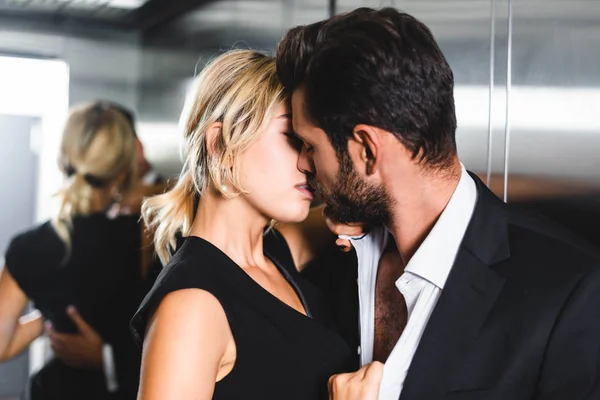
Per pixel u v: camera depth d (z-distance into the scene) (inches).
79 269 84.6
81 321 85.9
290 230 50.1
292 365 41.0
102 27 108.7
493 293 37.6
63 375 87.1
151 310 38.7
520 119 47.6
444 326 37.7
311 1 68.9
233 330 39.6
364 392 37.1
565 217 44.2
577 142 43.2
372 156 38.3
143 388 36.7
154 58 103.5
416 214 40.0
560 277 36.6
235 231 42.9
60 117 112.7
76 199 85.0
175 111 98.0
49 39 110.8
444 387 36.9
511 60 48.3
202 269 39.7
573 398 35.4
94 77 110.5
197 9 90.7
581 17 42.9
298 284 45.8
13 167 113.3
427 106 37.2
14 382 106.7
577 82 43.2
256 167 41.2
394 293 43.8
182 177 45.1
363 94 37.0
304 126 39.4
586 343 35.4
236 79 41.1
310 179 42.1
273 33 74.9
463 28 52.1
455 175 39.8
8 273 83.7
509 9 48.3
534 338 35.9
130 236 86.4
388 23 37.5
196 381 36.9
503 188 48.9
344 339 46.3
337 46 37.5
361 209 40.3
